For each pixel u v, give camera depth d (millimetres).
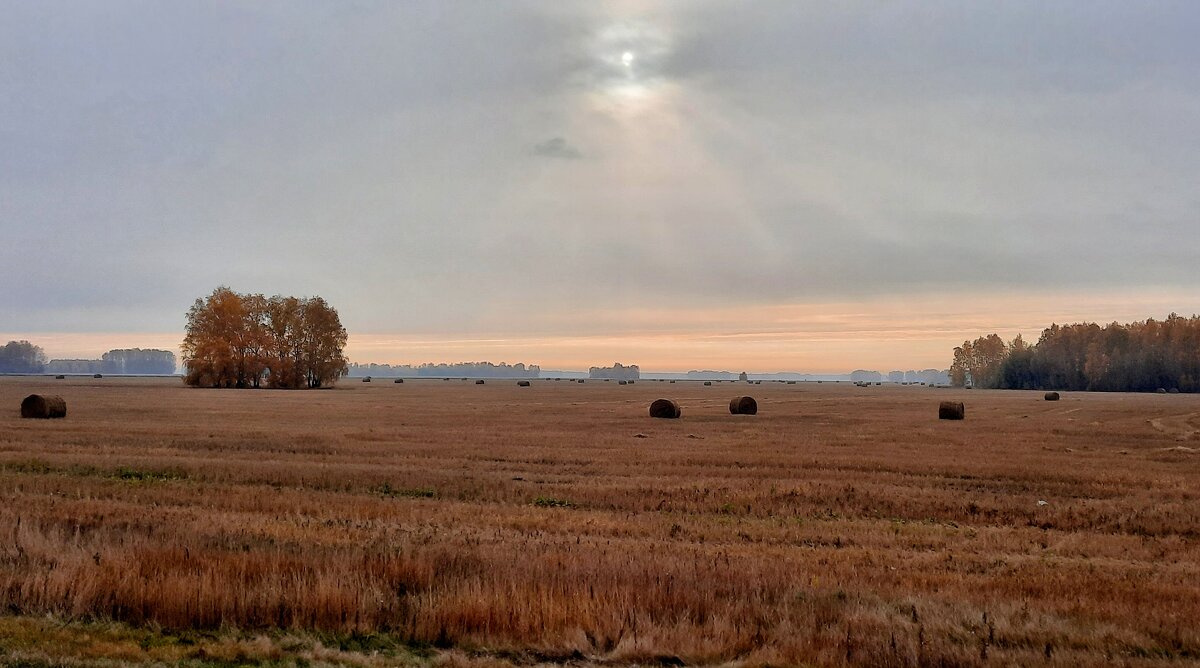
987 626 7809
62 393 75562
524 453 25578
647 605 8164
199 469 19906
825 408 62219
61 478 17781
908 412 56656
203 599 7992
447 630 7609
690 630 7578
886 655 6977
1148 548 12680
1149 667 6891
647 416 48562
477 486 18266
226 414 45500
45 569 8836
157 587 8188
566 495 17359
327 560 9422
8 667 6492
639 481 19625
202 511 14125
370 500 16047
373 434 32125
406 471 20641
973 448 28953
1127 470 22547
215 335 104562
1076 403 77000
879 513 15977
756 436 33875
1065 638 7566
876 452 27094
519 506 15828
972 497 17672
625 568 9477
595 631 7531
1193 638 7535
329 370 110375
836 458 24828
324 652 7070
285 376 108750
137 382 137125
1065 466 23328
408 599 8250
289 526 12625
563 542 11977
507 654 7250
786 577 9594
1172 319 147125
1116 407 67250
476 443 29016
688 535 13234
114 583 8375
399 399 72688
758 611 8094
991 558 11641
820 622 7906
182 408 51062
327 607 7973
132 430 31844
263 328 108062
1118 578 10320
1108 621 8102
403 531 12531
